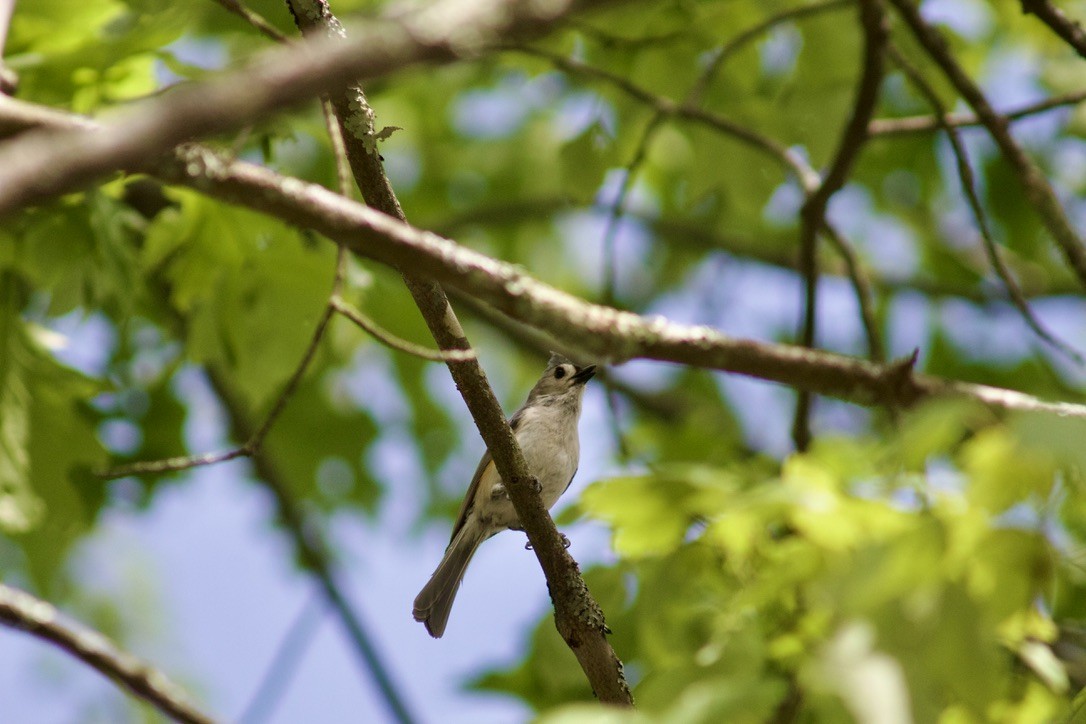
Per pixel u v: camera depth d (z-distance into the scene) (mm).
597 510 7395
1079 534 6273
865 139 11055
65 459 11156
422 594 11633
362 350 15867
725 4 12500
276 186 4395
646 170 17188
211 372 14289
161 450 14102
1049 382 16141
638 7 12055
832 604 4379
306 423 15383
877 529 6098
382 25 2861
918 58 12828
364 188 6445
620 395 16859
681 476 7195
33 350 11164
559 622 7422
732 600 6938
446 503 16172
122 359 13352
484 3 2885
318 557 13914
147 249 10492
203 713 7699
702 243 17531
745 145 12672
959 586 4305
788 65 13602
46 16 9609
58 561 11656
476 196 17875
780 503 6363
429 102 17016
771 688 4109
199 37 12453
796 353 5191
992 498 4484
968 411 4395
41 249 10148
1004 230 16984
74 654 7605
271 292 10688
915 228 17484
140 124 2670
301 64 2746
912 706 4090
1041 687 6152
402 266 4691
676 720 3988
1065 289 16906
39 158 2621
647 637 7828
